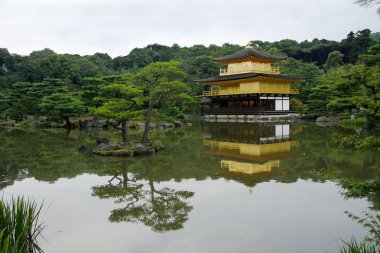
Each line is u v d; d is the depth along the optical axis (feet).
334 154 74.38
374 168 58.29
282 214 37.81
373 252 23.58
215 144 96.17
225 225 35.12
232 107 217.56
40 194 47.47
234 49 336.49
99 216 38.55
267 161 68.85
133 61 383.04
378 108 27.84
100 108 78.59
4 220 23.86
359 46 318.24
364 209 38.47
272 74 205.57
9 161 72.18
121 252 29.58
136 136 117.50
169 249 29.96
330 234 32.12
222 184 51.55
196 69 279.28
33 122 173.37
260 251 29.09
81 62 297.33
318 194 44.91
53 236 32.96
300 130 130.31
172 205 42.11
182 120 209.15
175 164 67.31
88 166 66.08
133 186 51.37
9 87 256.73
